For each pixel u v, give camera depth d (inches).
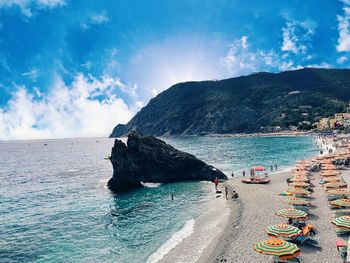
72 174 3380.9
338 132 7716.5
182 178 2485.2
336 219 993.5
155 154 2546.8
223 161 3742.6
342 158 2546.8
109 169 3782.0
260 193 1729.8
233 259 880.3
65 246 1136.2
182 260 943.0
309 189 1664.6
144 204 1736.0
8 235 1291.8
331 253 863.7
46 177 3208.7
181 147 6619.1
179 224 1314.0
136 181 2266.2
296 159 3631.9
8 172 3843.5
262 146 5994.1
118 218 1466.5
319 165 2454.5
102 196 2038.6
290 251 759.1
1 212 1716.3
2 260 1037.8
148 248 1065.5
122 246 1101.7
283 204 1443.2
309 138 7519.7
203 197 1843.0
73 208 1726.1
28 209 1770.4
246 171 2819.9
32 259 1039.0
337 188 1510.8
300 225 1073.5
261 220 1212.5
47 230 1341.0
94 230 1302.9
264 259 864.9
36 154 7632.9
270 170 2805.1
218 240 1073.5
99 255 1035.9
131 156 2421.3
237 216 1312.7
